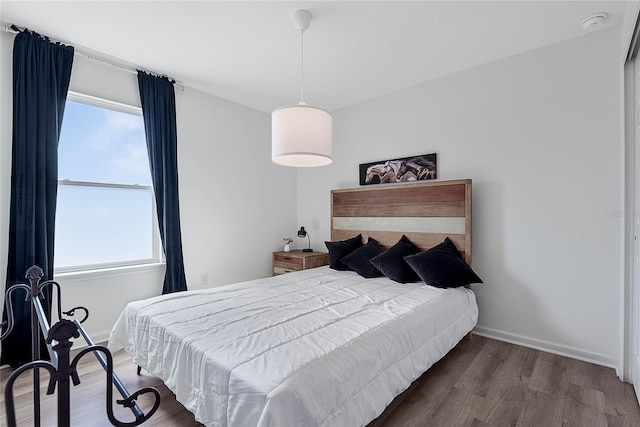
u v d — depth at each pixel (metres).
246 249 3.91
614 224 2.24
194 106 3.37
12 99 2.28
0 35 2.22
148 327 1.84
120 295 2.84
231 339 1.55
